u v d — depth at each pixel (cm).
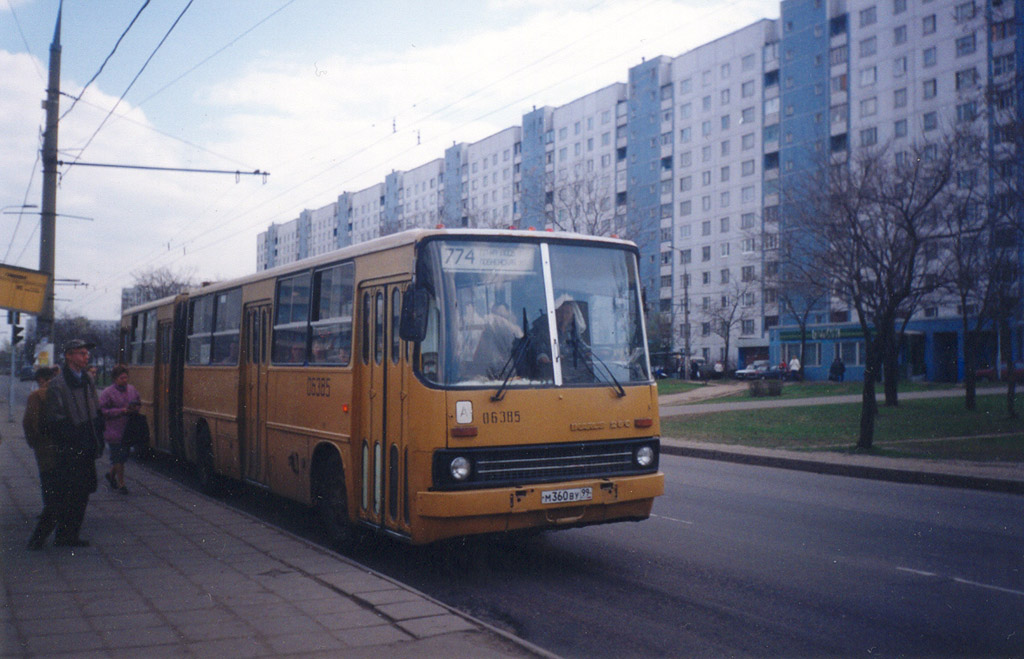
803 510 1138
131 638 529
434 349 711
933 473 1445
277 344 1046
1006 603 664
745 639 577
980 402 2947
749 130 8125
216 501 1159
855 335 6250
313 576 698
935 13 6438
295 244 12138
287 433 996
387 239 790
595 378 761
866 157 2198
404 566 809
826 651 551
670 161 9000
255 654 499
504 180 10962
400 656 497
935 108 6425
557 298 763
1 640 525
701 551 868
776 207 3738
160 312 1611
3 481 1316
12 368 2383
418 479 701
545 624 616
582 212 5300
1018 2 2302
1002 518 1073
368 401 806
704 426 2545
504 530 706
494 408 710
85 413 833
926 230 2164
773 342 6894
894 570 779
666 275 9056
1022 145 1877
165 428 1553
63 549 815
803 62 7544
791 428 2389
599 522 750
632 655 547
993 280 2334
